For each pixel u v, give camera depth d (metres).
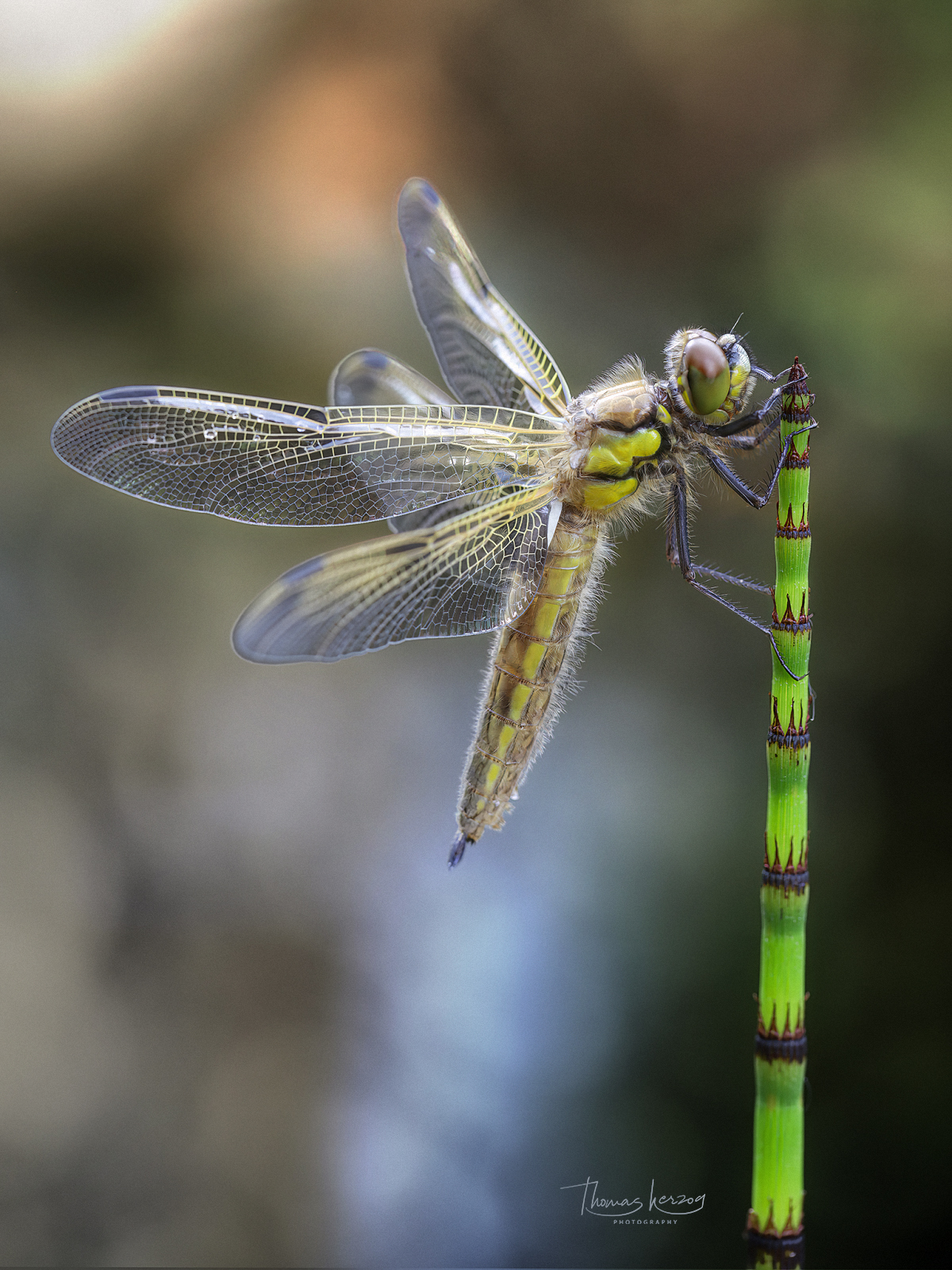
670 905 0.49
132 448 0.45
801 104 0.57
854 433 0.51
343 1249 0.48
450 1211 0.48
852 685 0.50
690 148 0.60
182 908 0.51
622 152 0.63
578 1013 0.49
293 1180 0.49
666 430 0.45
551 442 0.46
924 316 0.51
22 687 0.57
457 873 0.51
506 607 0.45
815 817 0.49
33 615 0.59
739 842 0.50
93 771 0.53
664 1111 0.48
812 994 0.48
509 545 0.45
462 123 0.71
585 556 0.46
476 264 0.46
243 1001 0.50
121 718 0.56
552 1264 0.48
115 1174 0.49
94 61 0.80
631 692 0.52
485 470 0.46
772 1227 0.43
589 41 0.66
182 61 0.78
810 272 0.52
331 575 0.45
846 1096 0.48
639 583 0.57
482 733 0.45
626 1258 0.48
